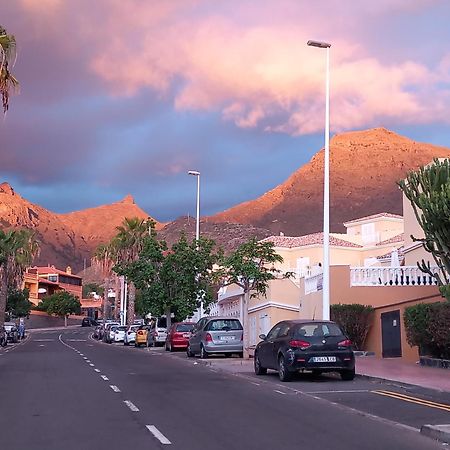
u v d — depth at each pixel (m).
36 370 23.91
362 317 26.42
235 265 27.69
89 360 29.95
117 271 47.75
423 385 16.66
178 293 40.06
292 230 177.62
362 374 19.39
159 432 10.84
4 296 61.25
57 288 125.69
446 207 12.86
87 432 10.91
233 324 29.38
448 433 10.16
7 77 23.22
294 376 19.66
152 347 44.16
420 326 22.06
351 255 56.38
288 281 34.88
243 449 9.48
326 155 23.89
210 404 14.28
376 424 11.65
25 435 10.69
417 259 30.83
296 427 11.34
